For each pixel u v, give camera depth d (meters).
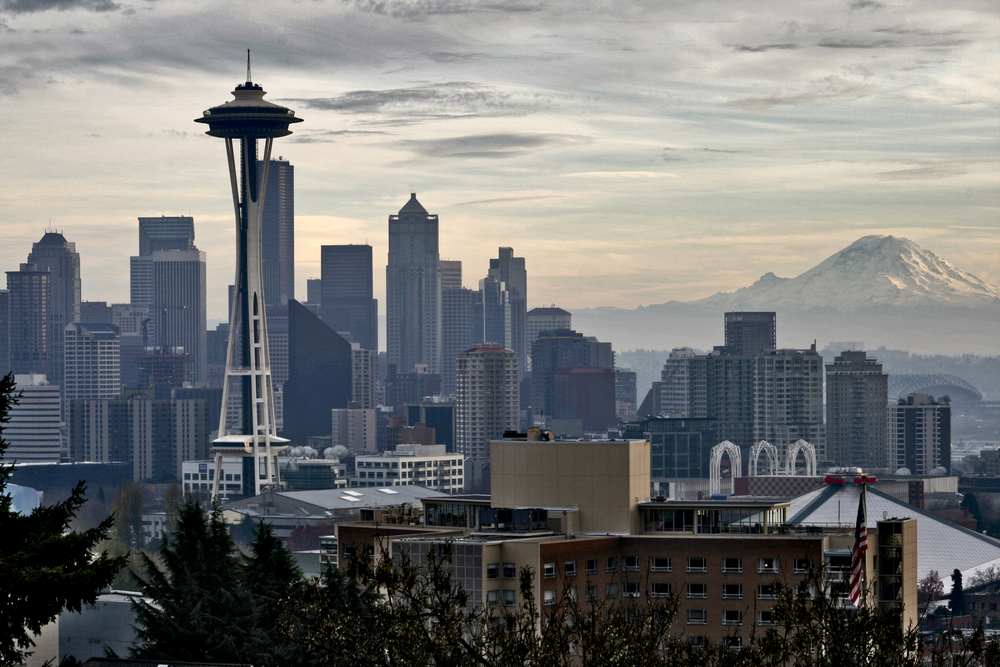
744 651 129.50
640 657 129.25
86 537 134.75
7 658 131.50
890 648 126.44
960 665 125.56
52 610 128.75
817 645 127.50
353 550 135.75
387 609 134.25
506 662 126.88
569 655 128.88
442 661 125.94
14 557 129.88
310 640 135.50
